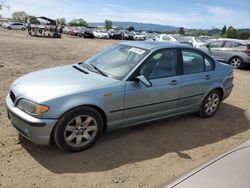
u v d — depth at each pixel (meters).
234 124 6.04
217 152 4.69
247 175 2.15
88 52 18.53
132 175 3.83
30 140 4.06
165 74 5.09
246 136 5.46
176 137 5.12
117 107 4.47
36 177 3.60
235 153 2.51
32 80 4.46
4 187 3.37
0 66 9.91
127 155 4.33
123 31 49.19
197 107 5.86
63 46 21.92
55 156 4.11
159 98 4.97
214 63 6.08
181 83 5.28
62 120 3.97
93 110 4.22
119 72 4.72
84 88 4.18
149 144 4.75
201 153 4.62
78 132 4.17
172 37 19.75
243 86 10.12
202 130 5.55
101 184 3.58
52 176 3.65
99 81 4.44
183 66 5.40
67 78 4.49
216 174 2.22
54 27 37.81
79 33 46.09
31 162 3.91
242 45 15.23
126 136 4.94
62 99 3.94
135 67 4.68
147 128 5.36
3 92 6.66
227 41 15.80
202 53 5.83
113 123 4.54
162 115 5.21
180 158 4.39
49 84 4.23
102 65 5.07
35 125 3.84
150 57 4.88
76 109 4.05
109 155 4.27
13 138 4.50
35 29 36.28
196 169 2.38
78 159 4.09
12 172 3.66
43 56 14.20
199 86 5.65
